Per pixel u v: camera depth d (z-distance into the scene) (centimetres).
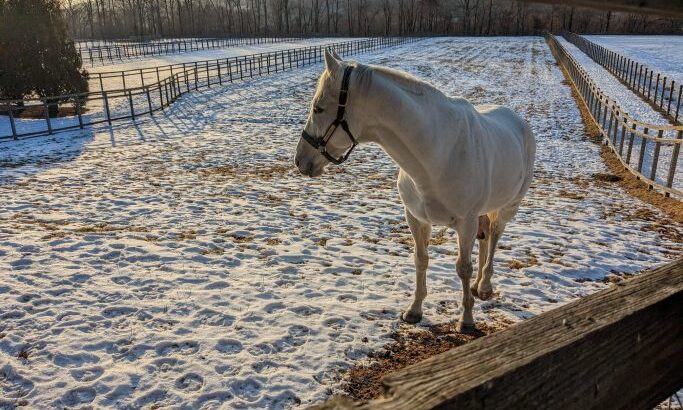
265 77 3109
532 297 491
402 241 664
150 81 2944
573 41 5534
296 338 414
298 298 488
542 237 679
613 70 3034
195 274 543
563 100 2300
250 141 1497
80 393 346
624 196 923
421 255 414
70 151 1341
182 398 341
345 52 4691
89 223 729
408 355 391
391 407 82
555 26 8175
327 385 355
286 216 774
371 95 304
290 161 1234
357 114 311
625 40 5812
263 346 403
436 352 393
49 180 1011
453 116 325
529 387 96
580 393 108
